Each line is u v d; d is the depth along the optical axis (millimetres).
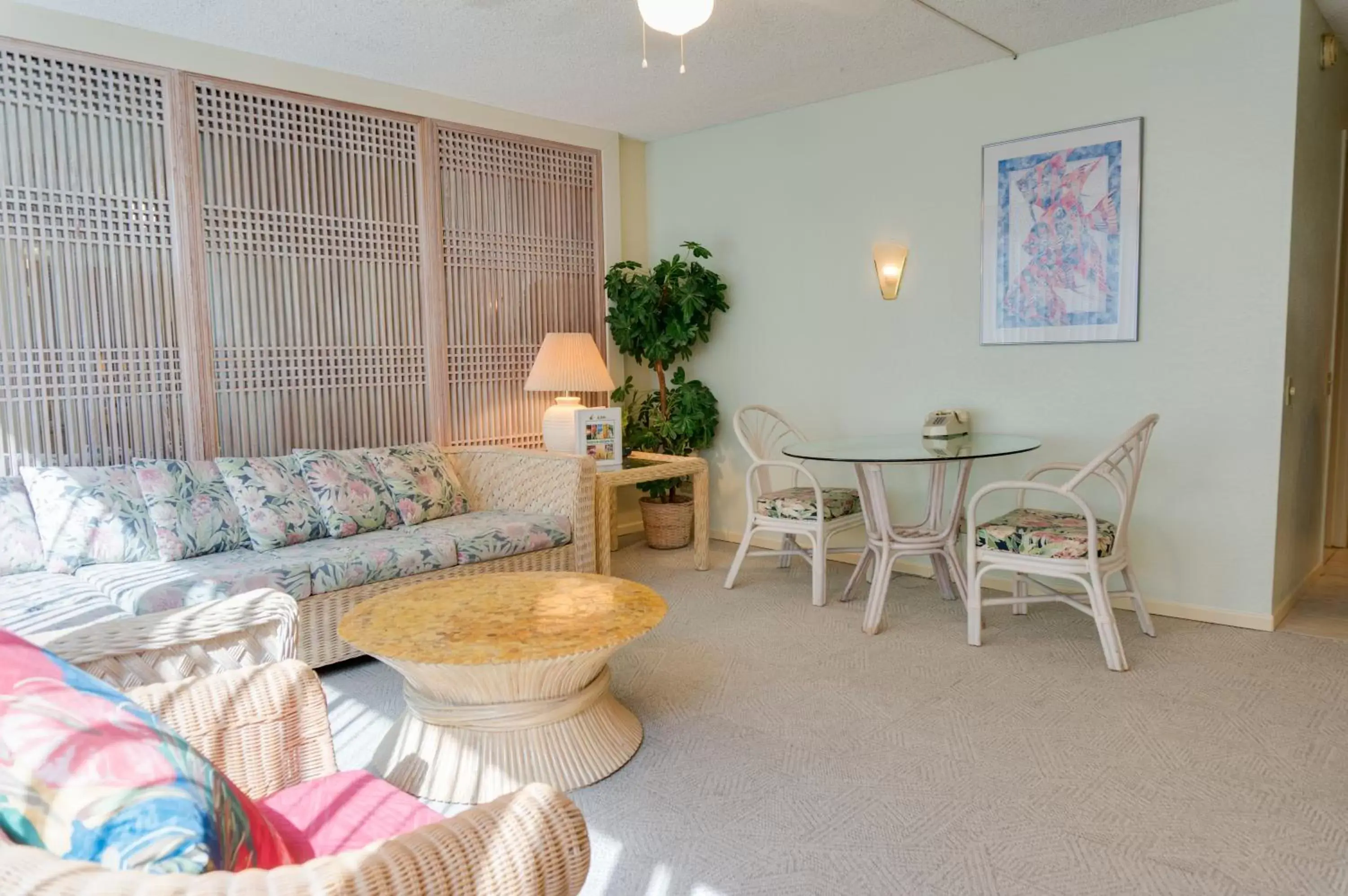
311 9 3334
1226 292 3527
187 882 775
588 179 5258
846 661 3252
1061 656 3270
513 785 2281
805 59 4008
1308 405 3922
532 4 3320
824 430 4879
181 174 3607
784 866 1966
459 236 4617
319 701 1613
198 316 3670
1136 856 1982
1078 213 3857
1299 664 3154
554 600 2648
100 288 3439
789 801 2250
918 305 4422
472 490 4387
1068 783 2320
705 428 5238
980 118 4125
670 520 5199
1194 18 3516
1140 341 3750
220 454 3773
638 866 1973
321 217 4070
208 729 1466
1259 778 2326
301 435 4047
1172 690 2932
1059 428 4004
